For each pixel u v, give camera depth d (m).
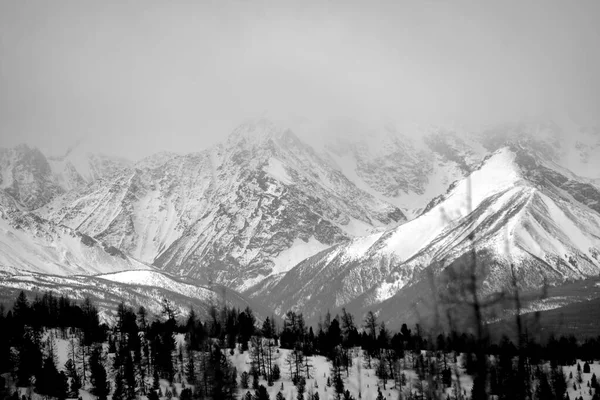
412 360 156.12
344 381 163.38
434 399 48.03
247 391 156.38
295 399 153.62
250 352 181.00
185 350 177.00
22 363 162.75
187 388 149.75
